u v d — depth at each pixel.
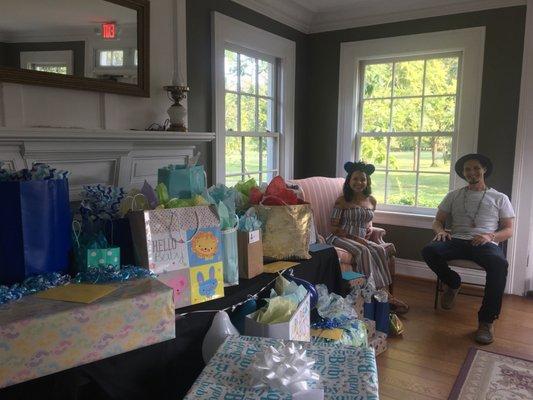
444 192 3.71
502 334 2.75
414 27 3.64
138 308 1.16
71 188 1.97
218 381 1.02
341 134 4.06
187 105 2.83
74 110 2.10
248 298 1.65
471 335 2.73
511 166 3.37
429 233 3.76
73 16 2.01
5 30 1.78
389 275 3.11
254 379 0.98
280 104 3.83
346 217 3.23
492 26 3.33
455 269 3.69
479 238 2.90
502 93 3.35
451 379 2.23
